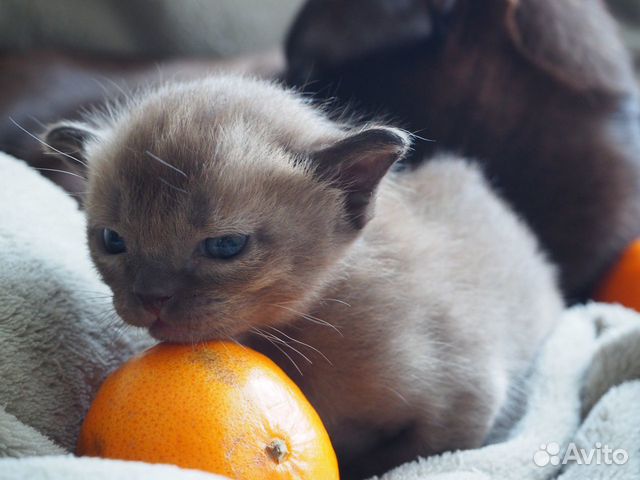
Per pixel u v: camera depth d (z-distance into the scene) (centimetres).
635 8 43
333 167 20
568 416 23
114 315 21
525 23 30
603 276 30
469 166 28
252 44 42
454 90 30
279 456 17
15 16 37
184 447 17
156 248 18
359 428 22
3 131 31
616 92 31
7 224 21
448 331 22
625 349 23
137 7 39
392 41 30
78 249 22
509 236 26
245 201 19
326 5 30
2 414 17
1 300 19
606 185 30
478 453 21
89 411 18
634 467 20
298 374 21
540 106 30
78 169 22
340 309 21
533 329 26
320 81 30
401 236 23
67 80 34
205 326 19
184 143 19
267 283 19
